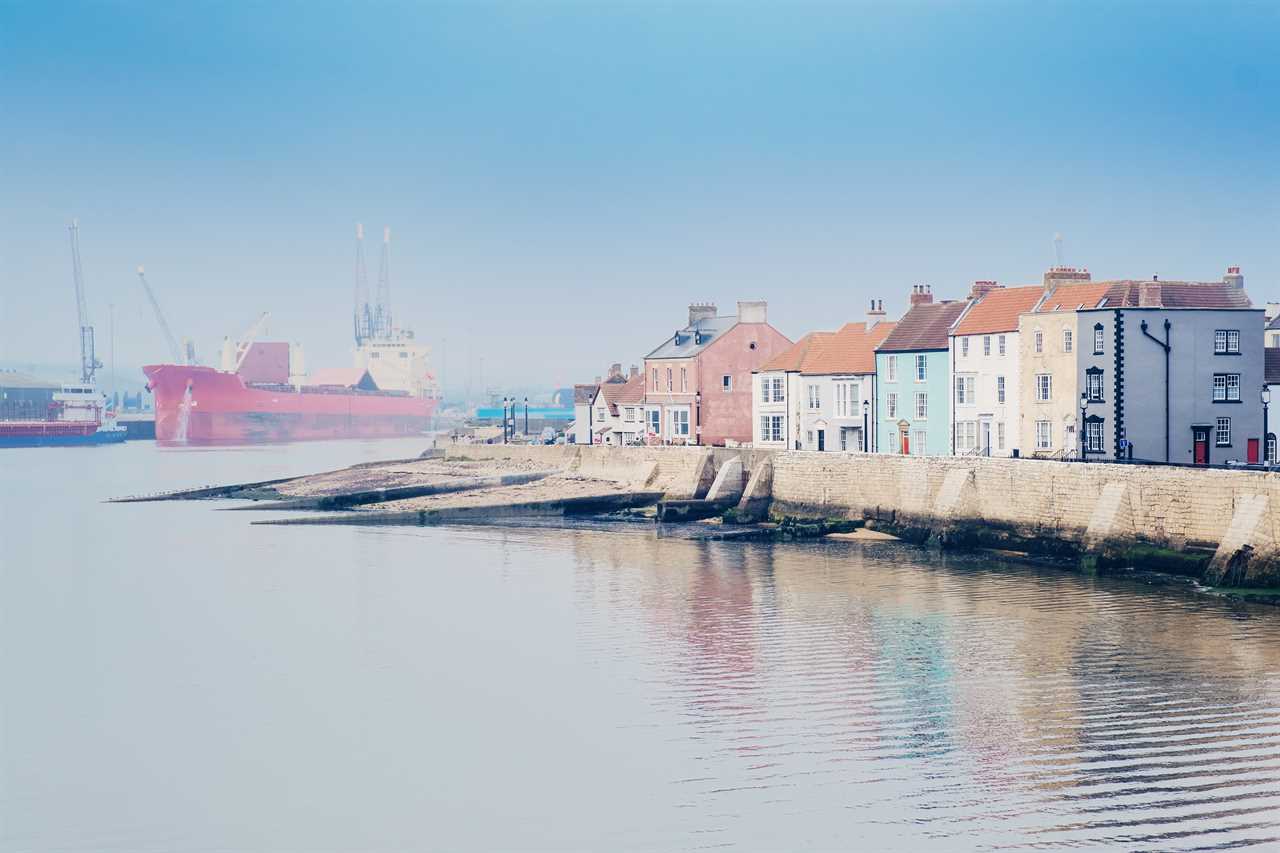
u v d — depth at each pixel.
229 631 60.59
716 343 120.38
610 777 38.69
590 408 143.00
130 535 100.06
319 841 35.25
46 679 52.41
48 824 36.88
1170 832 33.53
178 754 42.62
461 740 42.81
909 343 94.25
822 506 88.56
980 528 75.38
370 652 55.25
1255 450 78.06
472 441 160.62
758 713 44.22
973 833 33.84
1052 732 41.34
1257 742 39.94
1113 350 76.44
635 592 66.94
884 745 40.56
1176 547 63.66
